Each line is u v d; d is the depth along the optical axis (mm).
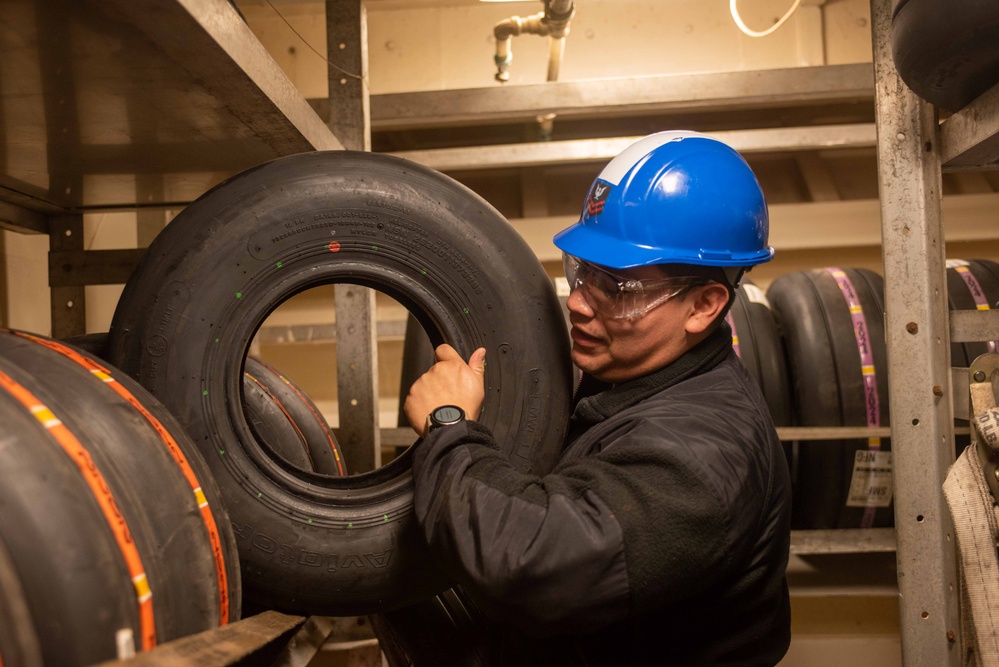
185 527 633
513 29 2264
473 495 753
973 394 1081
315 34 2844
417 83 2908
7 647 475
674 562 716
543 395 949
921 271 1234
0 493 498
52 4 708
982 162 1221
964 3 866
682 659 884
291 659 1106
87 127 1088
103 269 1645
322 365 3068
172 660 485
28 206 1604
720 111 2883
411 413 881
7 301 1697
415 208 916
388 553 892
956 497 963
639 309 904
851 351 1854
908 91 1240
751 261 924
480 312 936
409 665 1237
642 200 896
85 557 515
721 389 916
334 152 942
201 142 1187
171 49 820
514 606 723
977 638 936
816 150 2973
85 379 647
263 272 877
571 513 712
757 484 817
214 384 859
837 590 2084
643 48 2869
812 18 2865
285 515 881
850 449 1847
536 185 2896
